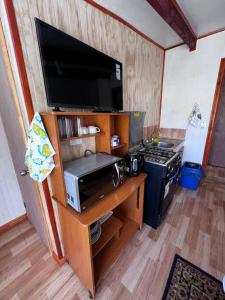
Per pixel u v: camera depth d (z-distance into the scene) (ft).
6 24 2.76
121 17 5.16
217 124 11.63
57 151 3.13
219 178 9.98
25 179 4.50
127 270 4.29
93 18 4.27
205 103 7.84
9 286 3.96
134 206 5.59
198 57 7.51
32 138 3.14
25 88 3.06
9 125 4.13
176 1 4.70
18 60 2.89
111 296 3.71
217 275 4.11
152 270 4.28
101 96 4.32
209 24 6.19
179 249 4.90
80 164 3.88
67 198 3.53
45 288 3.90
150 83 7.74
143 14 5.10
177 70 8.25
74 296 3.73
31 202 4.85
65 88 3.32
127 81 6.12
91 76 3.92
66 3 3.57
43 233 4.70
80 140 4.50
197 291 3.77
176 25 5.25
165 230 5.68
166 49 8.27
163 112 9.32
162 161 5.39
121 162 4.35
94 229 4.40
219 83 7.25
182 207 6.99
